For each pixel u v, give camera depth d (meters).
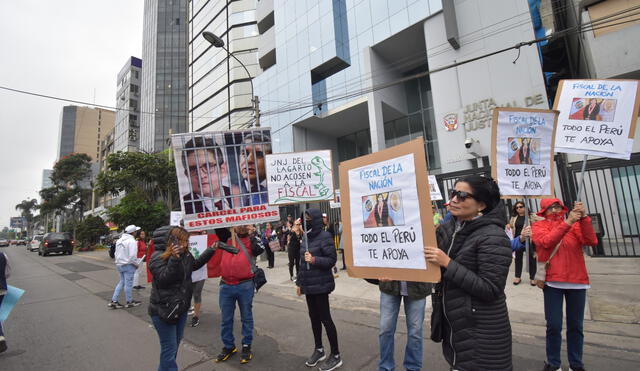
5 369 4.06
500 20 13.60
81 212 46.03
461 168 14.18
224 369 3.79
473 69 14.12
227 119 33.69
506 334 1.89
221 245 3.66
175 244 3.02
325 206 13.62
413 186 2.46
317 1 20.72
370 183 2.77
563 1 15.03
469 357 1.89
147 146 52.94
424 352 3.86
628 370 3.16
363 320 5.22
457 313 1.97
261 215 4.19
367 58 18.47
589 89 3.48
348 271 2.88
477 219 2.07
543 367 3.32
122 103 66.81
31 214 89.88
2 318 4.58
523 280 6.67
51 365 4.14
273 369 3.72
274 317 5.75
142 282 10.60
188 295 3.16
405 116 20.70
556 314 3.09
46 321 6.16
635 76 10.91
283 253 15.77
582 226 3.08
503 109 3.69
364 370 3.52
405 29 16.83
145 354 4.39
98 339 5.06
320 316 3.65
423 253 2.34
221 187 4.16
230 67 33.59
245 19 33.25
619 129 3.30
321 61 20.23
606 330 4.09
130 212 17.23
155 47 54.72
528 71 12.89
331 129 23.53
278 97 23.30
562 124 3.57
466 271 1.91
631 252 8.84
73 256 23.28
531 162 3.63
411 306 2.94
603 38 11.15
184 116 52.25
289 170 4.16
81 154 46.38
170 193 20.34
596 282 6.05
